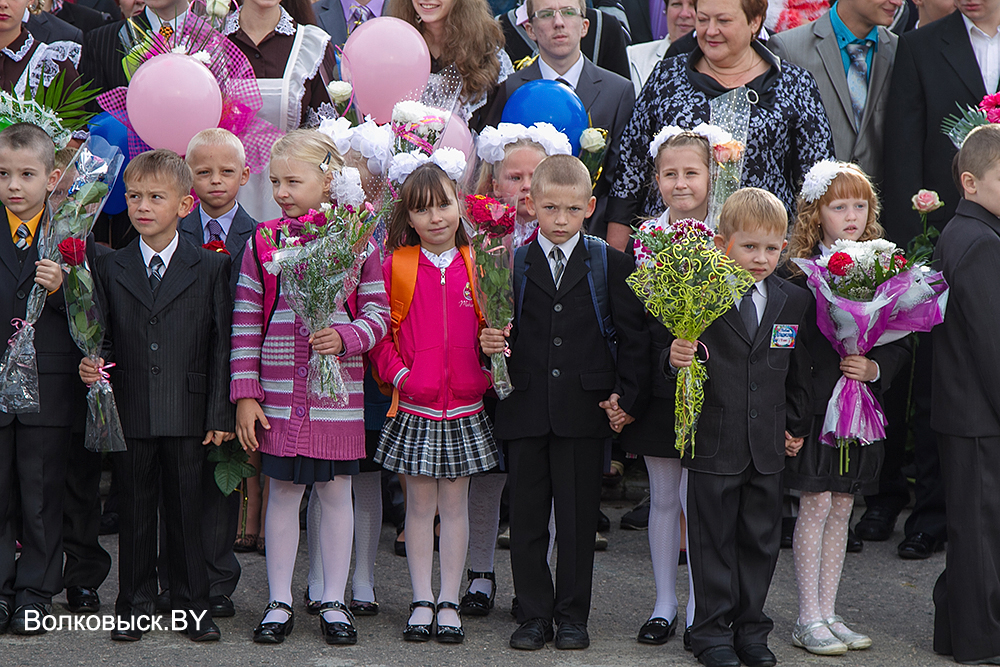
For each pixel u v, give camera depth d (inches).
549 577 334.6
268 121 407.2
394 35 412.8
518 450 331.0
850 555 413.7
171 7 434.9
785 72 406.9
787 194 402.3
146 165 321.4
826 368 335.0
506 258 326.0
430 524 337.1
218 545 342.6
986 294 319.3
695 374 313.1
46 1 497.4
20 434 324.2
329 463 321.4
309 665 302.8
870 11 447.8
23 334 318.0
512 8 570.3
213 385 325.4
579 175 327.9
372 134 365.7
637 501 476.1
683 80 408.5
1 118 344.2
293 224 328.2
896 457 440.1
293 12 438.0
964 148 331.0
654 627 330.6
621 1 592.1
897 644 333.4
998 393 318.0
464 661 310.0
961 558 320.5
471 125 435.8
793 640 332.5
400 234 342.6
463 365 332.8
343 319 328.5
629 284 312.5
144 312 321.4
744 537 321.7
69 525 342.3
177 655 308.0
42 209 330.3
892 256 323.0
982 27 441.4
